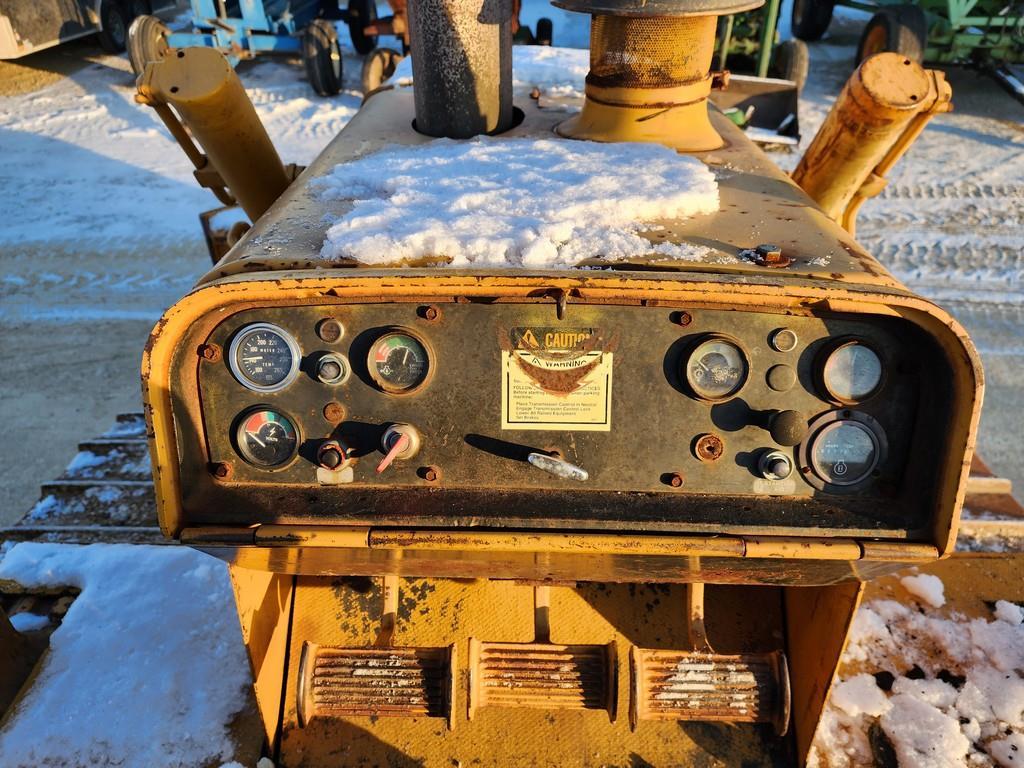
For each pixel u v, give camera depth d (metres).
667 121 2.36
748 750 2.07
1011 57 8.41
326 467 1.55
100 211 6.16
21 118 8.08
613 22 2.25
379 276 1.44
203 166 2.66
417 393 1.57
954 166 6.75
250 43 8.84
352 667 1.96
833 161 2.37
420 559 1.68
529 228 1.63
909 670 2.31
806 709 2.00
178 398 1.55
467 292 1.49
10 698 2.22
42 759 2.07
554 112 2.76
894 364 1.54
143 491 3.10
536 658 1.96
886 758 2.07
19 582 2.59
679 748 2.07
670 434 1.59
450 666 1.93
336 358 1.53
